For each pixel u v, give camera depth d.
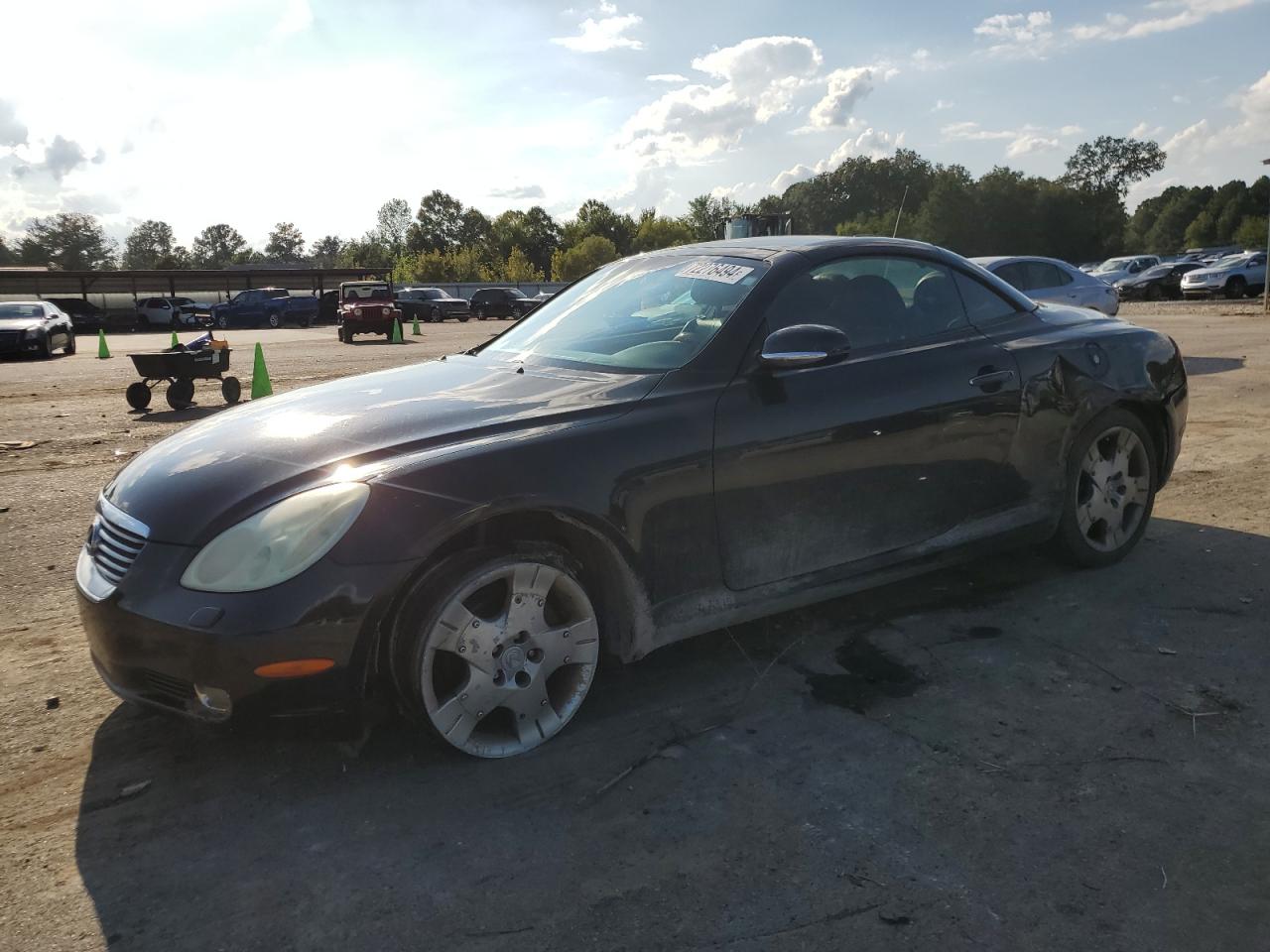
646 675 3.29
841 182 115.94
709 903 2.13
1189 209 117.12
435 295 42.25
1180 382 4.40
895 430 3.38
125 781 2.70
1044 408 3.83
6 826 2.48
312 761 2.77
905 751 2.76
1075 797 2.52
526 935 2.04
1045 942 1.99
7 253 131.75
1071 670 3.27
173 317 40.72
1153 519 5.02
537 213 113.81
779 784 2.60
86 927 2.10
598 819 2.46
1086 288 12.52
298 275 50.69
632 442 2.85
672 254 3.94
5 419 10.29
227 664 2.38
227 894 2.20
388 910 2.13
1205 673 3.23
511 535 2.74
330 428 2.85
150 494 2.68
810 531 3.23
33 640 3.77
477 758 2.73
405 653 2.57
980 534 3.72
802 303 3.38
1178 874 2.20
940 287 3.83
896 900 2.13
